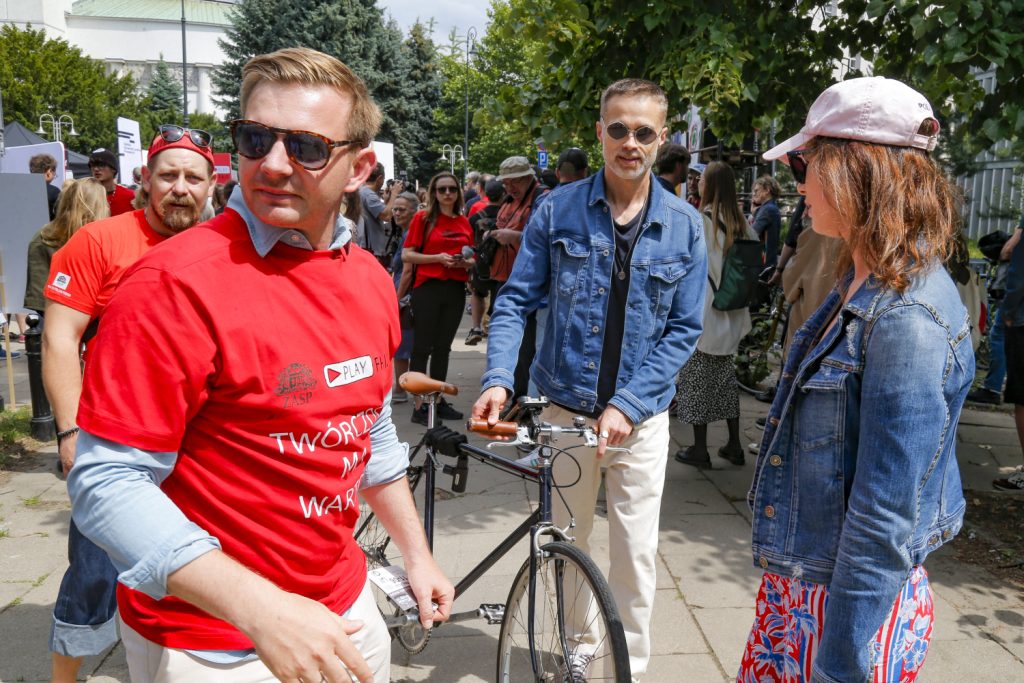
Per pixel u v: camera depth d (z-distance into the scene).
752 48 5.21
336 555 1.58
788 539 1.61
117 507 1.24
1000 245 6.92
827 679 1.45
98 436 1.28
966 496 4.84
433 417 2.93
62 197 5.74
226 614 1.22
